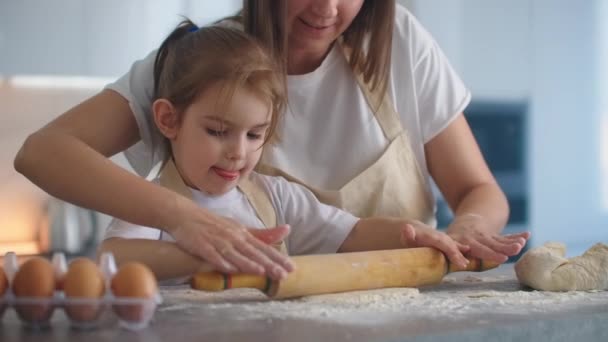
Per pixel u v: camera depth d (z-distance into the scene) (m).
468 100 1.44
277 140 1.32
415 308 0.90
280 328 0.78
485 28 2.94
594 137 3.16
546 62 3.05
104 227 2.46
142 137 1.25
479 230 1.19
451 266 1.11
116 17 2.51
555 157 3.08
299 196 1.29
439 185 1.45
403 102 1.40
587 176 3.15
